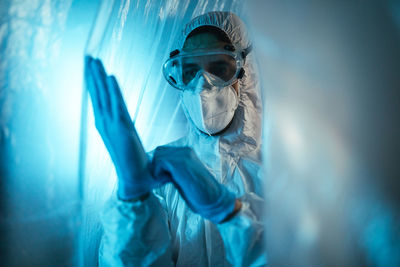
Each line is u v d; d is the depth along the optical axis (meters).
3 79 0.48
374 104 0.41
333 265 0.41
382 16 0.41
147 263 0.60
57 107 0.51
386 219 0.39
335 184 0.41
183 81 0.78
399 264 0.38
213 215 0.59
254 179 0.76
